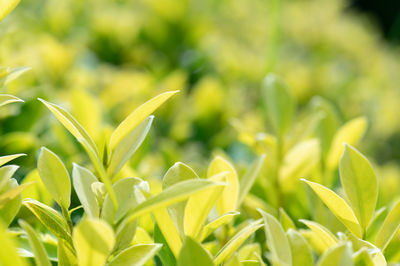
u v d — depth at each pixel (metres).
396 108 2.82
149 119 0.87
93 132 1.13
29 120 1.16
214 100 1.91
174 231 0.82
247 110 2.36
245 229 0.84
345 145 0.87
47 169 0.86
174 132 1.83
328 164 1.12
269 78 1.11
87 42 2.31
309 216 1.08
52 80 1.68
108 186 0.78
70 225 0.86
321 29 3.34
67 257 0.84
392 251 0.86
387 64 3.63
